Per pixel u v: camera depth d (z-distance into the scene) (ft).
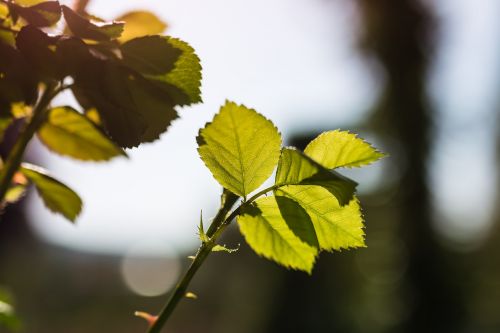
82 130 3.32
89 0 2.75
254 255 32.65
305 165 2.58
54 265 29.55
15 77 2.41
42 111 2.87
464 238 35.81
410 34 33.83
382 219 31.99
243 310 32.73
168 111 2.83
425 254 30.89
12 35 2.52
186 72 2.79
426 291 30.48
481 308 33.96
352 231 2.88
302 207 2.80
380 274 31.27
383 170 32.68
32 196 14.60
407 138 32.65
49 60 2.40
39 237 21.29
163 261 40.55
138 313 2.54
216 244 2.64
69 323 30.99
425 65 33.86
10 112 2.63
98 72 2.46
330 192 2.64
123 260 38.75
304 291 30.22
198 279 38.83
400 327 30.45
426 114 33.09
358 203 2.86
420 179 31.91
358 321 30.66
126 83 2.69
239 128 2.59
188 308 38.42
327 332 29.76
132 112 2.60
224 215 2.73
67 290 31.89
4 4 2.39
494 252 40.78
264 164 2.68
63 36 2.45
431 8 34.09
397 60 33.86
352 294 31.01
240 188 2.72
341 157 2.71
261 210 2.79
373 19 34.22
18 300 24.11
